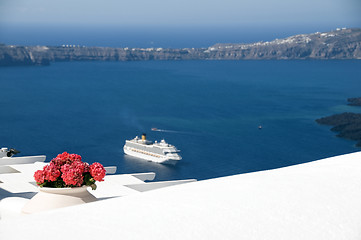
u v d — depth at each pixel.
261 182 3.93
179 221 3.11
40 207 4.68
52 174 4.71
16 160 8.62
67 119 88.00
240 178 4.20
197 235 2.95
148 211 3.28
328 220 3.28
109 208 3.34
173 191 3.77
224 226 3.08
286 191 3.72
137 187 7.20
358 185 3.92
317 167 4.55
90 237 2.85
